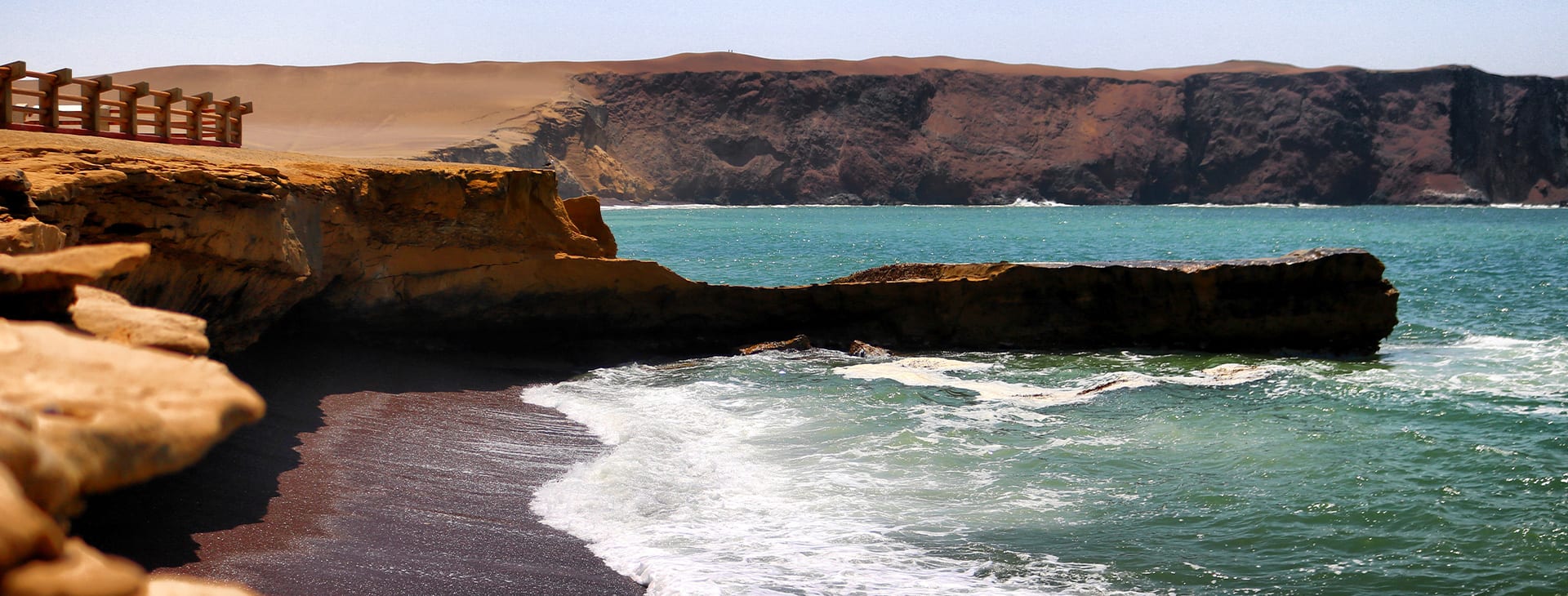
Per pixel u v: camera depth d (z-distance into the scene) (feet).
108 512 33.81
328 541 34.83
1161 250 259.80
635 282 76.69
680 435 51.88
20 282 8.73
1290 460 47.55
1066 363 76.18
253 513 36.50
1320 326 80.48
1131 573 34.60
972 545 36.94
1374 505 41.01
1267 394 62.69
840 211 615.98
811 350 78.84
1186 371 73.15
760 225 382.22
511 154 546.67
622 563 35.01
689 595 31.68
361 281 65.41
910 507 40.91
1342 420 55.47
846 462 47.06
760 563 34.76
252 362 57.21
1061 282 82.12
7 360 5.68
